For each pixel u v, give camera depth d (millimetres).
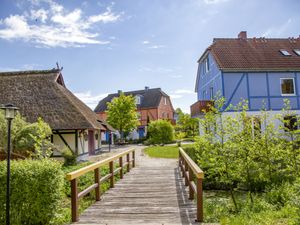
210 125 9656
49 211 6273
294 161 9961
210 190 13023
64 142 19094
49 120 18500
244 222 5848
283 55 22266
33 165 6301
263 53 22328
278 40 24672
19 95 20312
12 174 6180
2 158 14703
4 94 20516
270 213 6523
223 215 7133
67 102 19562
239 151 9359
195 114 22859
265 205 7910
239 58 21578
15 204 6141
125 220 6406
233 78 20641
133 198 8383
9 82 21469
